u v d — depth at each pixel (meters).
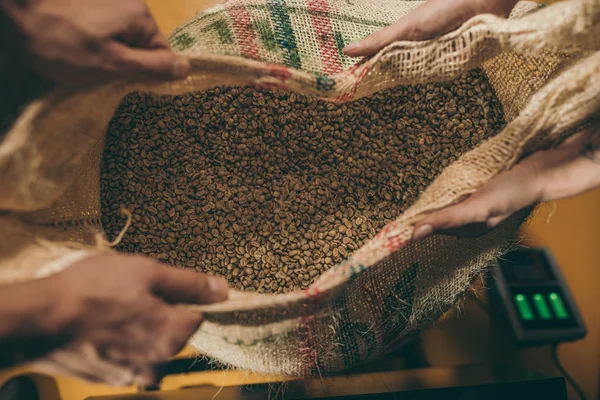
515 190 0.83
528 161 0.85
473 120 1.09
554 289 1.19
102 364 0.74
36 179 0.81
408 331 0.98
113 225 1.05
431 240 0.98
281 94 1.09
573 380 1.23
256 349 0.87
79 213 0.91
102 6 0.77
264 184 1.11
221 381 1.16
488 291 1.23
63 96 0.79
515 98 1.03
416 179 1.09
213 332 0.83
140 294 0.71
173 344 0.74
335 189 1.10
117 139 1.06
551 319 1.17
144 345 0.73
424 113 1.10
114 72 0.79
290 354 0.91
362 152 1.10
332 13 1.04
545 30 0.81
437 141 1.10
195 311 0.76
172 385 1.16
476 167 0.84
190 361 1.16
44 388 1.15
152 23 0.80
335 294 0.82
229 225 1.09
